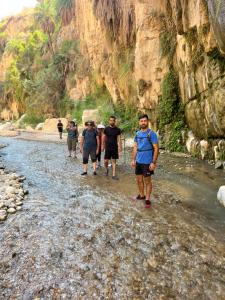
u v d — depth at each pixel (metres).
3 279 3.44
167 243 4.32
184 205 5.98
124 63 19.81
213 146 10.26
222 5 6.94
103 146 9.29
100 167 9.92
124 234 4.59
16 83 37.72
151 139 5.70
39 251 4.04
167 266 3.74
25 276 3.50
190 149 11.99
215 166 9.29
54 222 5.01
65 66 31.30
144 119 5.73
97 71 25.02
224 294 3.23
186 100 12.38
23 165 10.58
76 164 10.65
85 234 4.57
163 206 5.91
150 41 14.59
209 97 9.75
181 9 11.02
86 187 7.32
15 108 39.41
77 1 27.34
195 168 9.38
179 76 13.08
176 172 8.93
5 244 4.24
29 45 39.12
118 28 19.44
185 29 10.88
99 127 9.73
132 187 7.34
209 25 9.02
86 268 3.67
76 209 5.67
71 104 29.08
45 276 3.50
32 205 5.83
